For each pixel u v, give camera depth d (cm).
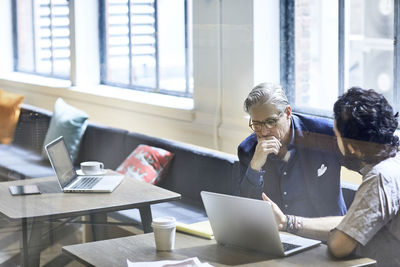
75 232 285
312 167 265
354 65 300
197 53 344
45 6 380
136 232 278
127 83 367
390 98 286
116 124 357
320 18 309
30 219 285
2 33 371
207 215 252
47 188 306
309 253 230
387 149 235
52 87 363
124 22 370
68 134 342
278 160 271
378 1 289
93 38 380
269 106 273
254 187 276
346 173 265
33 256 280
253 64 321
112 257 247
